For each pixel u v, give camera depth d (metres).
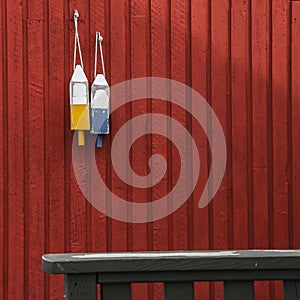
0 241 4.72
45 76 4.78
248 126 4.91
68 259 1.94
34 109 4.76
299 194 4.91
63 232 4.76
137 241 4.81
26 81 4.76
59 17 4.78
